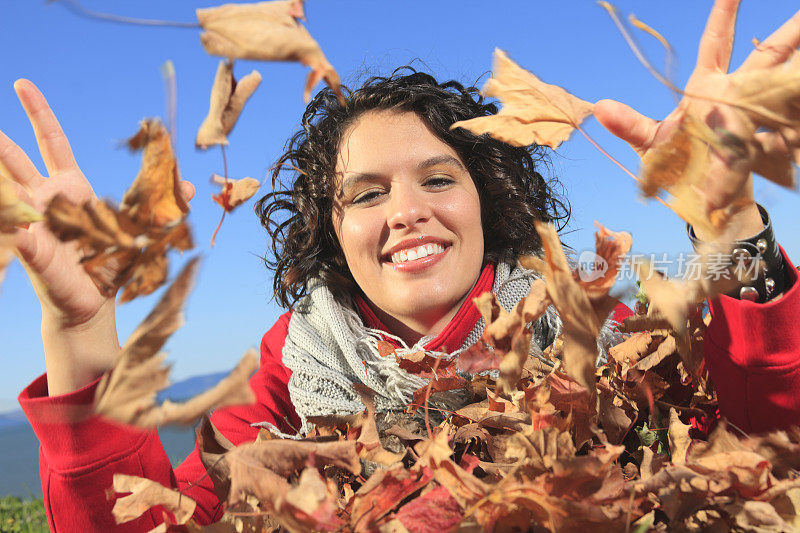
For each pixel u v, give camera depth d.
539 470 0.53
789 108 0.44
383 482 0.57
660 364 0.87
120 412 0.43
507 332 0.57
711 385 0.89
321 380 1.26
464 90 1.48
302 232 1.54
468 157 1.38
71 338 0.68
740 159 0.45
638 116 0.63
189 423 0.42
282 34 0.41
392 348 0.90
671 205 0.48
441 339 1.25
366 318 1.37
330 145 1.37
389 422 0.96
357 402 1.20
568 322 0.54
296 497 0.45
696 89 0.54
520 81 0.59
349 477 0.77
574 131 0.59
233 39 0.41
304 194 1.47
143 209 0.44
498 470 0.62
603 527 0.46
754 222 0.69
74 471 0.74
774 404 0.77
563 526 0.46
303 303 1.45
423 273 1.21
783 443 0.56
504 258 1.41
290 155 1.54
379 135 1.25
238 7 0.42
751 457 0.53
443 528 0.50
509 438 0.56
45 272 0.63
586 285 0.54
